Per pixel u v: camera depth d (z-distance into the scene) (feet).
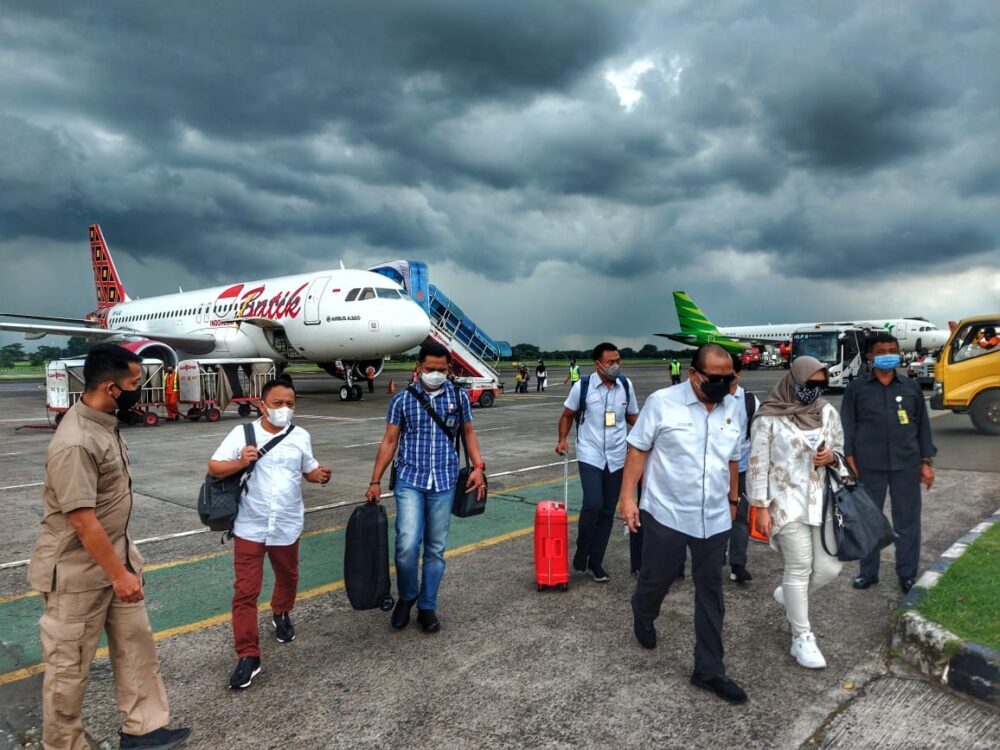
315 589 15.39
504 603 14.28
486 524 20.74
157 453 37.01
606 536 15.49
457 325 80.59
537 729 9.46
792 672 11.02
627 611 13.78
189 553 18.39
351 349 65.98
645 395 77.97
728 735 9.24
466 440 13.55
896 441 14.03
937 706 9.84
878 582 15.06
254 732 9.53
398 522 12.96
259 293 75.87
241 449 11.36
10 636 13.10
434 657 11.80
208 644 12.53
